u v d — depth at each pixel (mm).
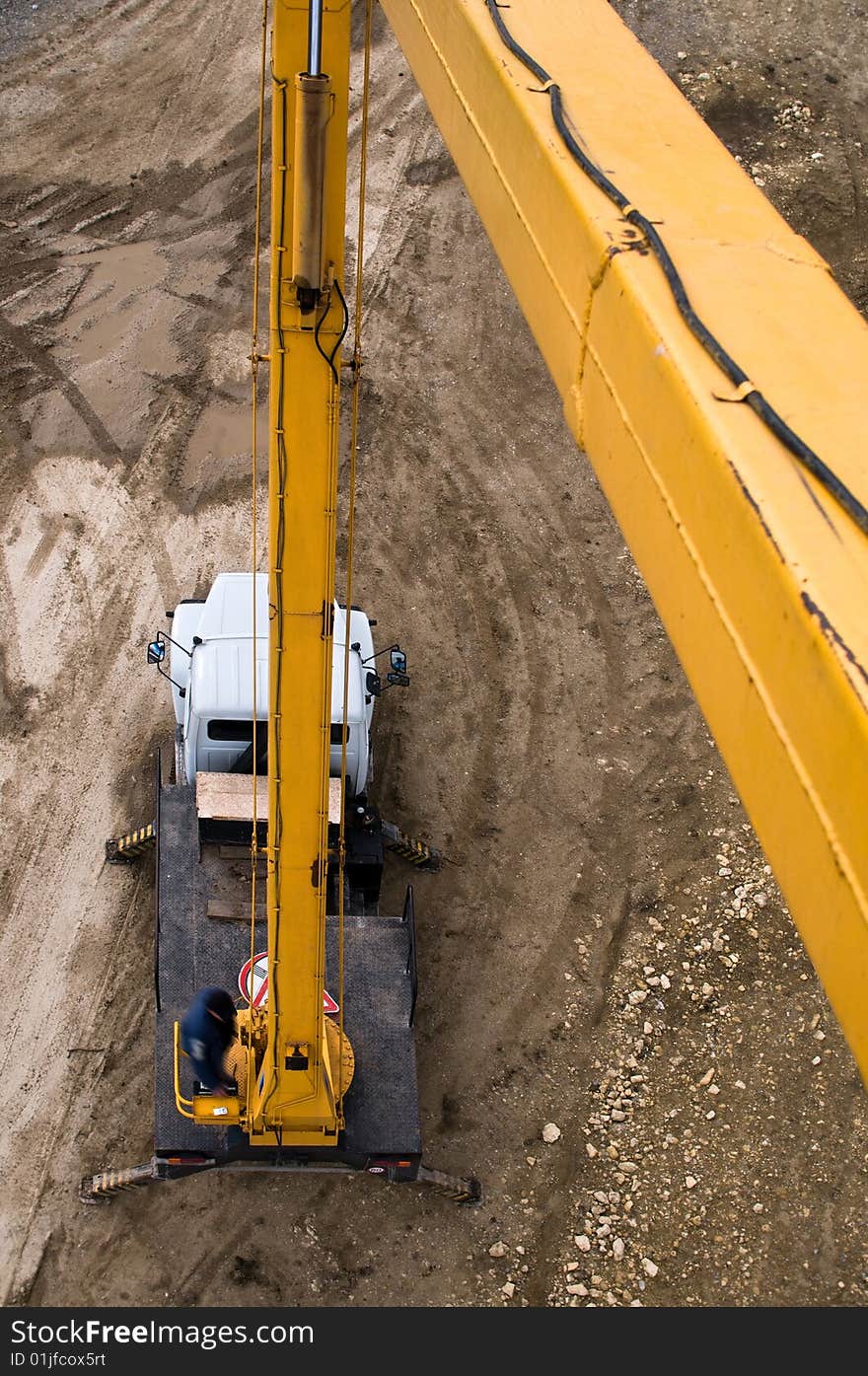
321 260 5445
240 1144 8719
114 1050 10328
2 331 15992
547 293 4449
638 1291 9414
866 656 2783
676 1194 9953
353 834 10617
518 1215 9805
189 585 13781
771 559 3037
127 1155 9773
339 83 5211
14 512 14203
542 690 13438
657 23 21406
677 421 3508
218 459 15008
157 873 10055
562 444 15961
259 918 9789
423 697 13211
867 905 2750
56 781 12000
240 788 10062
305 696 6691
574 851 12148
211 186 18203
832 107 20391
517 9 5102
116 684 12844
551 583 14484
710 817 12492
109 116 19094
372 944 9977
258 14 21250
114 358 15867
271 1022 7891
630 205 4016
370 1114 9102
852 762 2742
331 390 5926
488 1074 10602
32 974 10703
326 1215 9656
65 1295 9070
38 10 20938
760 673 3148
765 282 3766
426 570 14391
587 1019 11000
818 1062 10680
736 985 11211
